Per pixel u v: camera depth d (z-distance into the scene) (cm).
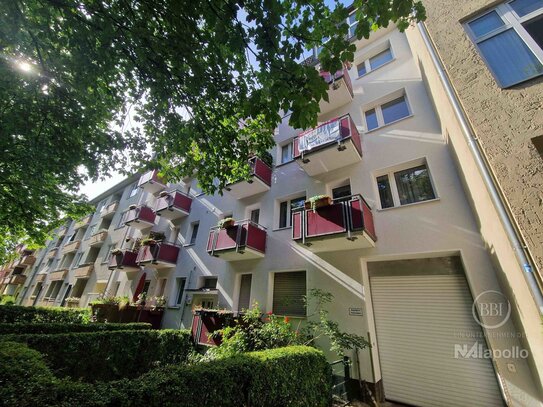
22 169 675
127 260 1410
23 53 431
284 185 994
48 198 852
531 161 342
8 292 3092
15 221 836
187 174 626
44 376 255
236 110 524
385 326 612
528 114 367
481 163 395
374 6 300
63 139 569
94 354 669
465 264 539
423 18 328
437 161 667
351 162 823
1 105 498
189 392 286
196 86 425
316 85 322
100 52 388
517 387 420
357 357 582
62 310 1259
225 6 311
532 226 316
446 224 594
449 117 564
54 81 475
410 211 654
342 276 692
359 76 1002
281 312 791
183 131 518
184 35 364
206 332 832
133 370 732
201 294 1068
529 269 317
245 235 873
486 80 425
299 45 328
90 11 362
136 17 377
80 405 217
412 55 864
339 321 645
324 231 671
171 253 1262
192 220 1330
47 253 2900
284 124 1144
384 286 648
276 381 386
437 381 520
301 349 474
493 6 481
